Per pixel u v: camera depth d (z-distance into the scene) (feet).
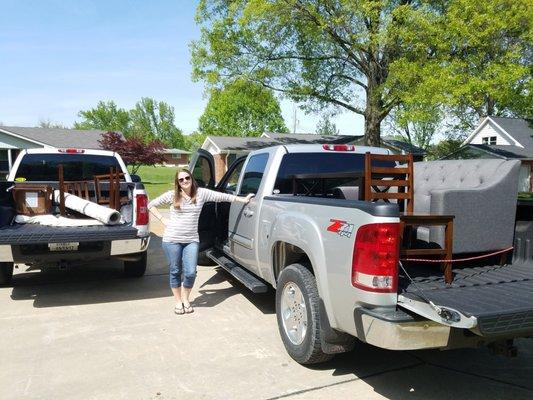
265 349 13.91
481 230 11.61
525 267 12.01
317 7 67.87
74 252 18.26
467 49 61.98
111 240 18.34
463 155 98.94
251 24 70.38
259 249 15.67
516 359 13.34
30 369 12.56
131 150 122.93
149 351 13.74
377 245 9.65
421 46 59.77
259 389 11.46
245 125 208.64
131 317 16.79
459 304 9.11
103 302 18.65
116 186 20.38
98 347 14.03
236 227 18.33
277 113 210.38
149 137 294.66
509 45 62.03
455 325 8.73
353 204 10.33
